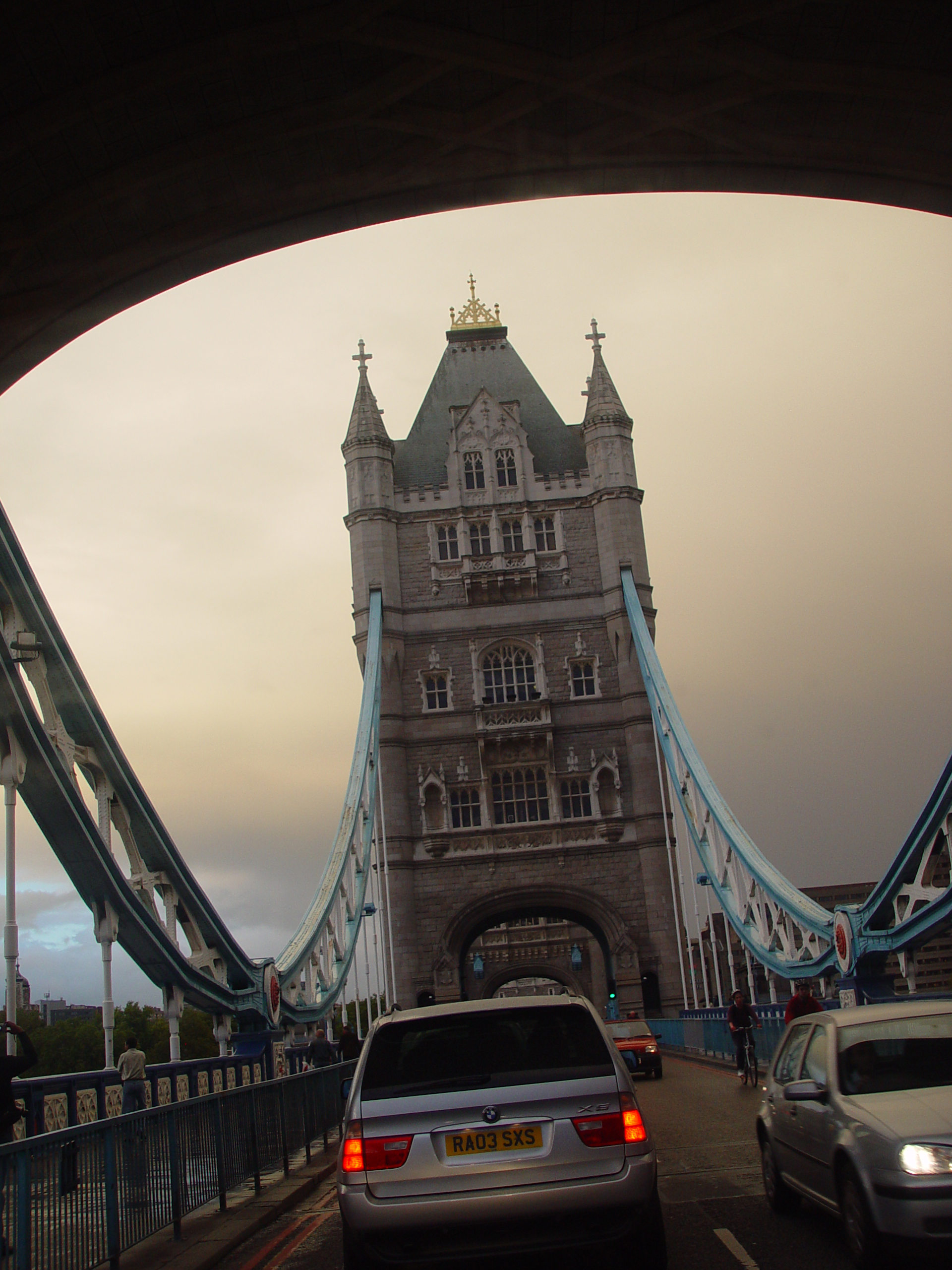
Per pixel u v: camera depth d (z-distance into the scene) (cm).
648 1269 835
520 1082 845
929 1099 866
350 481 7325
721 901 5084
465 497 7325
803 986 2814
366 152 1422
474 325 8144
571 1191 816
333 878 4669
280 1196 1409
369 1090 853
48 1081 1530
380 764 6806
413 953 6525
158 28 1230
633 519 7162
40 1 1177
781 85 1366
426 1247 820
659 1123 1964
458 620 7094
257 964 3122
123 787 2395
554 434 7681
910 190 1495
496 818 6788
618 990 6444
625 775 6812
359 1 1232
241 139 1366
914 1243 782
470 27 1273
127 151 1344
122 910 2245
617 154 1455
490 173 1471
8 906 1738
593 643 7044
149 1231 1093
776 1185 1087
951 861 2458
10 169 1315
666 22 1288
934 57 1334
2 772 1823
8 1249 799
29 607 2025
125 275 1466
